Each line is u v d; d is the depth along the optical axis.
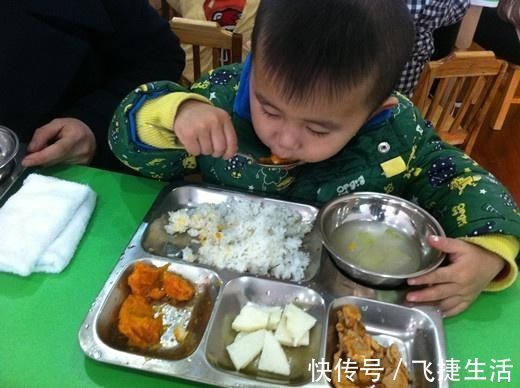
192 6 2.09
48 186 0.90
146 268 0.80
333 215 0.91
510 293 0.85
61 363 0.69
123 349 0.72
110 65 1.33
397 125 1.00
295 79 0.67
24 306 0.75
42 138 1.02
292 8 0.68
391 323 0.80
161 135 0.87
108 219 0.91
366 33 0.67
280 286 0.82
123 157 0.94
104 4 1.19
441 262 0.81
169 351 0.73
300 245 0.90
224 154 0.81
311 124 0.73
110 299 0.75
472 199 0.90
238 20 2.08
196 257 0.86
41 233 0.81
